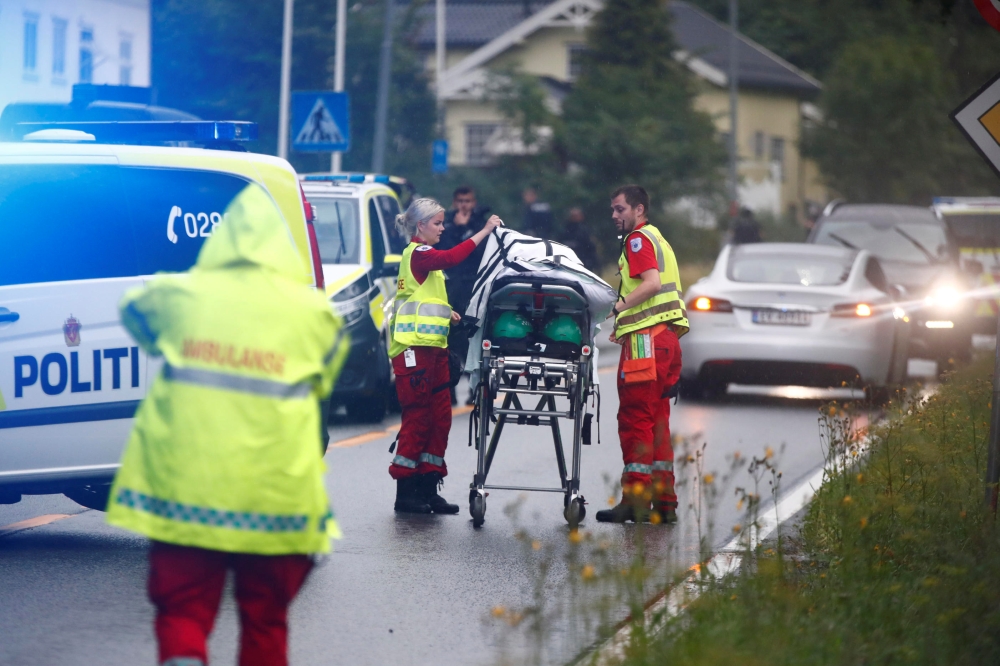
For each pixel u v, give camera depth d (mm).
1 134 45625
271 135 129875
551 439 50062
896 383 61406
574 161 155875
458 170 156500
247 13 129750
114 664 22078
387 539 32156
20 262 29250
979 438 35969
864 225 77188
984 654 20734
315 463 17156
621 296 34219
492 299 33500
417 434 35281
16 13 127750
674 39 170875
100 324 29688
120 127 33250
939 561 25031
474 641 23719
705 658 19594
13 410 28875
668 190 155000
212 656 22469
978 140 28391
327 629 24453
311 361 17156
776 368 59656
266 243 17188
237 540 16500
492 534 33031
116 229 30234
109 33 143875
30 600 26031
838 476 33281
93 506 33750
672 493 34250
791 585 23719
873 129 196375
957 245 76125
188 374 16719
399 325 35312
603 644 22125
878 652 20578
